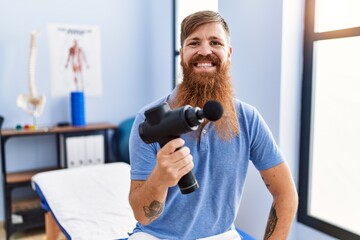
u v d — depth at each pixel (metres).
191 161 0.75
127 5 3.04
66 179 2.18
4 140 2.47
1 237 2.58
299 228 2.04
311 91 1.92
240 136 1.00
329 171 1.97
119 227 1.64
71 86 2.91
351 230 1.78
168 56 3.22
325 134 1.96
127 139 2.85
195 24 0.97
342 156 1.90
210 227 1.02
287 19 1.87
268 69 1.96
